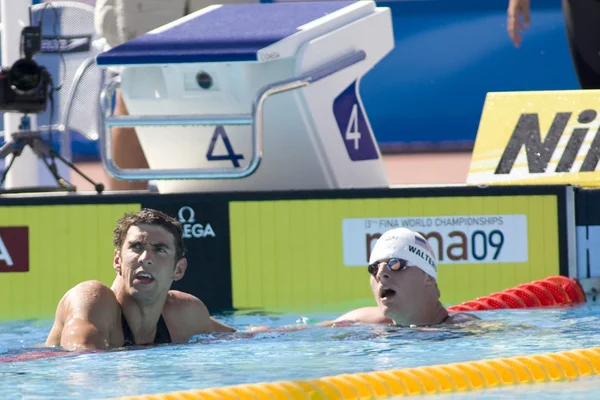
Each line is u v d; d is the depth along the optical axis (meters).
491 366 14.95
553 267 22.17
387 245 18.17
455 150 46.97
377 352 16.33
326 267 22.42
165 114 23.64
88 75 29.59
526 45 46.19
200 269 22.62
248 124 22.11
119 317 17.06
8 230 22.75
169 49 22.33
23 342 18.52
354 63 23.67
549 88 46.16
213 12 24.67
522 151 23.69
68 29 30.12
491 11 46.44
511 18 29.30
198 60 21.75
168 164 24.22
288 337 17.75
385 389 14.09
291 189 23.55
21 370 15.03
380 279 18.20
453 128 47.25
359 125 24.41
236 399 13.35
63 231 22.69
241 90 22.98
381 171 25.19
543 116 23.97
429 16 47.00
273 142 23.14
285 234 22.45
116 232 17.22
